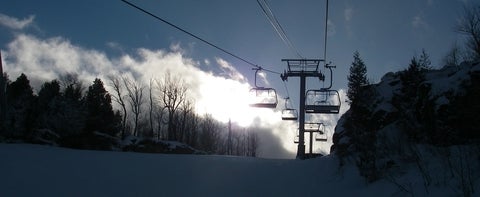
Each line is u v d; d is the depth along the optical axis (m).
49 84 55.44
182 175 16.62
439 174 11.28
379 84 19.94
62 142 49.38
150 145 54.34
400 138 15.34
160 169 17.78
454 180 10.49
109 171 16.17
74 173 15.04
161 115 76.25
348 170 15.94
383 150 14.98
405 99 17.06
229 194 13.57
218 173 17.47
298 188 14.78
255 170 18.61
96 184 13.52
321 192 14.01
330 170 17.50
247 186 14.99
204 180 15.79
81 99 63.03
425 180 11.30
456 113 13.74
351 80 23.64
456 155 12.02
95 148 50.88
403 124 16.19
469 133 13.18
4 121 17.47
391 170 13.48
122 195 12.41
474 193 9.41
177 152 54.66
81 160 18.86
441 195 10.05
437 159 12.51
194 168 18.72
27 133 46.25
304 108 41.25
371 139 16.00
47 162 17.22
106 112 62.62
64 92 66.31
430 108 14.80
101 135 52.97
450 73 17.80
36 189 12.14
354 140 17.84
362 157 15.08
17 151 22.23
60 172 14.98
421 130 14.96
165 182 14.88
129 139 55.69
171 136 74.56
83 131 53.00
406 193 11.12
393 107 17.55
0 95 16.45
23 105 46.22
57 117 49.25
